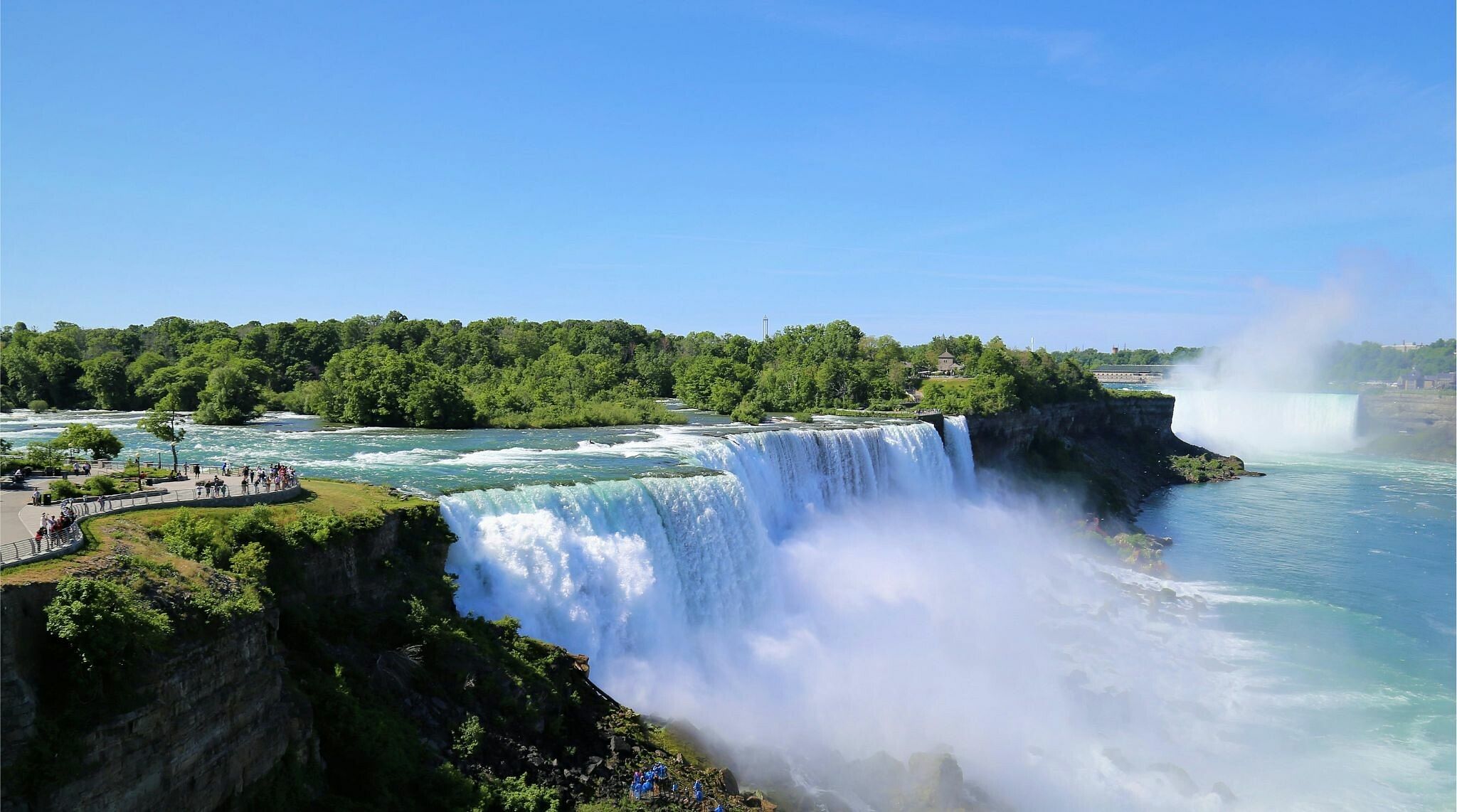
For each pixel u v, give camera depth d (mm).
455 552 45656
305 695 32125
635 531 53969
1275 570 84375
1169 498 125188
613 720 41594
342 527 38844
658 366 162625
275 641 31953
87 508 36312
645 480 56688
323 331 162125
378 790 31609
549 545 48500
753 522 62500
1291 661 61344
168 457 74500
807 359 173250
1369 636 65938
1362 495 125750
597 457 74125
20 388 132375
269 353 153625
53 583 24578
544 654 42156
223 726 27266
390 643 37781
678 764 40094
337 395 112125
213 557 33188
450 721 36031
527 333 190250
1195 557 89375
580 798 36188
